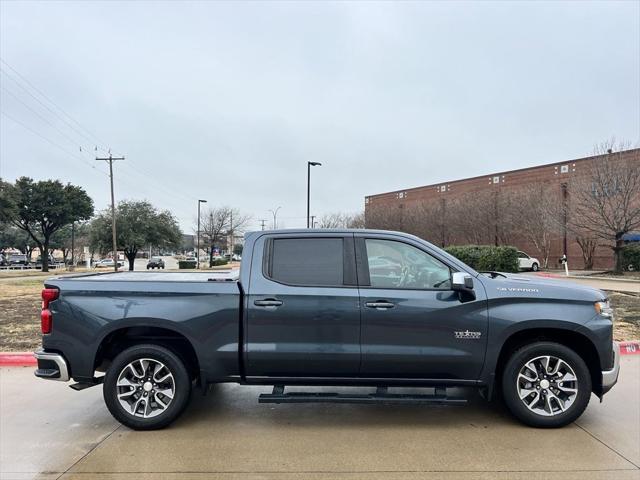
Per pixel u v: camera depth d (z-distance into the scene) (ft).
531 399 14.94
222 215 235.20
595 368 15.17
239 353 14.90
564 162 130.00
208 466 12.53
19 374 22.13
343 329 14.76
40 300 51.19
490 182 156.66
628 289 55.83
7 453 13.47
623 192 78.48
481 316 14.66
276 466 12.50
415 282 15.19
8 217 143.13
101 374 20.16
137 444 14.01
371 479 11.75
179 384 14.99
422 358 14.62
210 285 15.17
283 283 15.11
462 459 12.82
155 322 14.88
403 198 197.77
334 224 232.12
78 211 176.76
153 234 174.91
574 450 13.32
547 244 121.08
